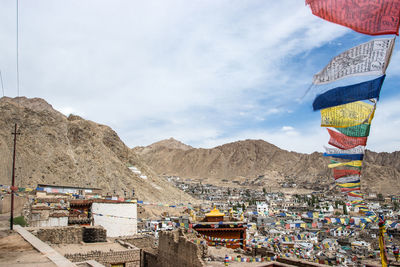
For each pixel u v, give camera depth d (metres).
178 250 27.39
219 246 31.78
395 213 90.94
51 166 135.75
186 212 113.19
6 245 19.23
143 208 110.06
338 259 33.88
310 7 8.95
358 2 8.20
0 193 43.22
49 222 38.94
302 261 24.31
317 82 10.05
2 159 117.31
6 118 140.62
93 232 34.03
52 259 15.01
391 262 24.25
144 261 33.62
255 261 24.22
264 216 114.25
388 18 8.05
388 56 8.69
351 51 9.31
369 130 13.84
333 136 15.30
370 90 9.31
